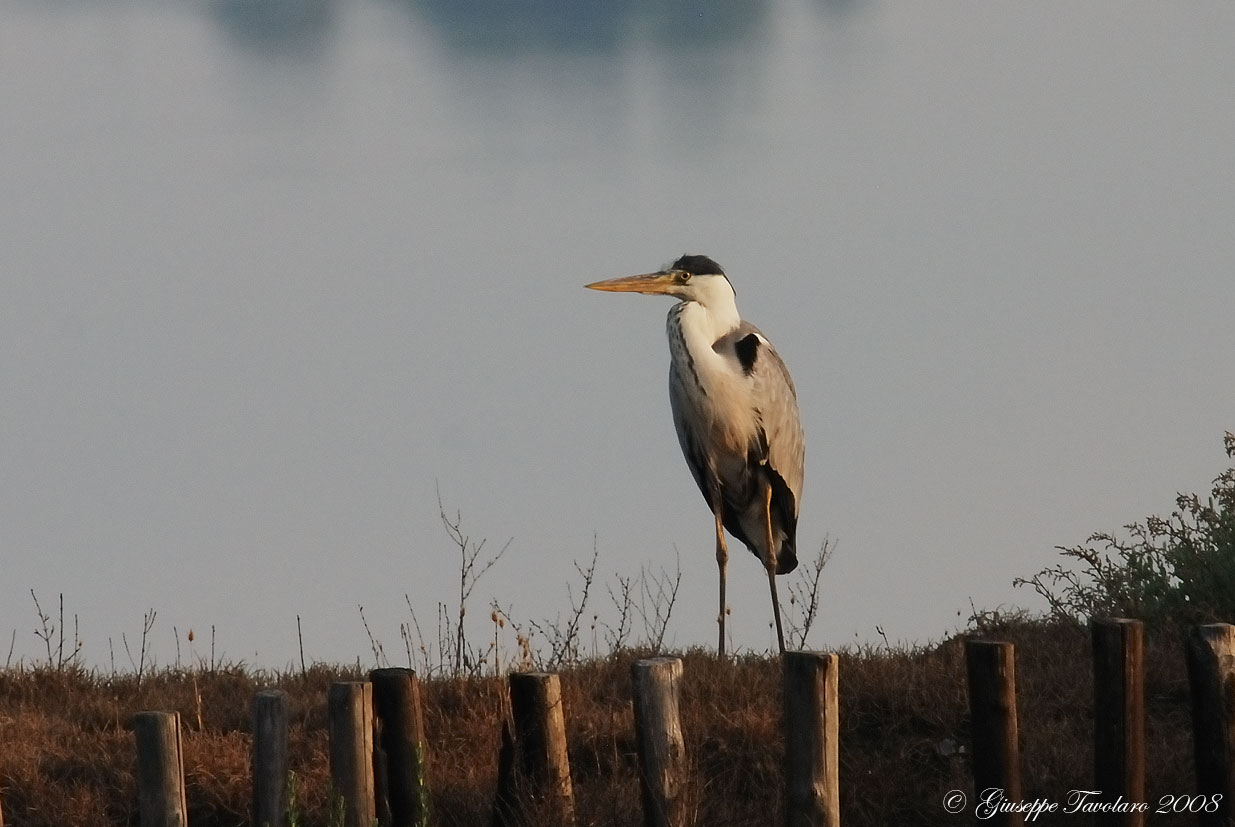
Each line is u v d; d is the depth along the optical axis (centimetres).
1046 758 1052
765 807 1026
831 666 895
